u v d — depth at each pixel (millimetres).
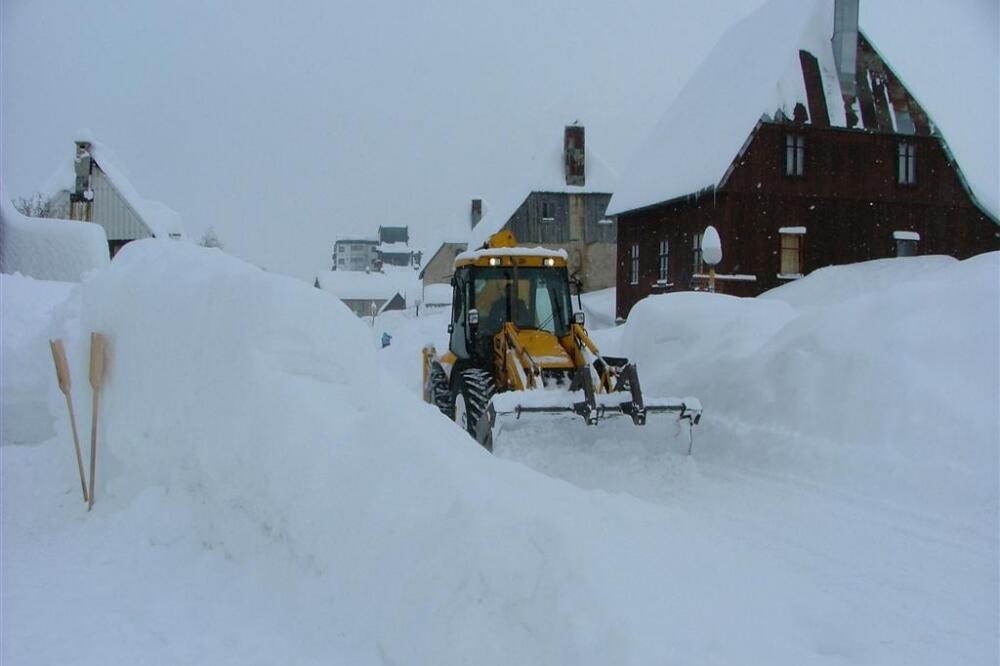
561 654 3219
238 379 4840
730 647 3312
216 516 4734
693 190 21844
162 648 3750
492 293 9875
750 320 10602
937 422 6895
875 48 22578
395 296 70750
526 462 7852
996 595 4738
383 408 4746
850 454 7211
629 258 26469
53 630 3938
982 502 6074
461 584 3604
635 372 7973
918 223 22562
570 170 41250
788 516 6332
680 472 7680
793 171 21781
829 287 17141
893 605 4605
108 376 5730
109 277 6133
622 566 3758
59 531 5266
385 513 4094
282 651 3697
